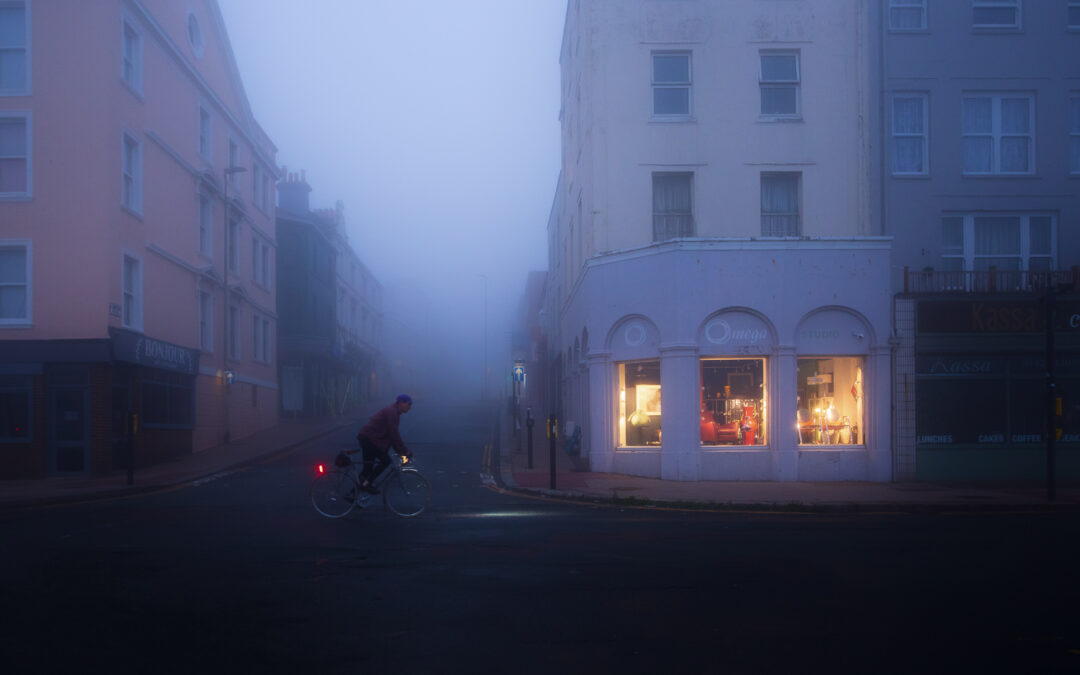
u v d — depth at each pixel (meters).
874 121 19.73
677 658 5.64
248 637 6.06
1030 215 19.70
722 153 20.02
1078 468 19.17
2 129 20.45
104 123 20.34
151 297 22.94
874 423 18.62
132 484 17.55
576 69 23.58
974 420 19.00
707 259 18.50
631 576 8.13
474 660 5.58
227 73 29.72
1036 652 5.84
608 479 18.50
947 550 9.76
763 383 18.70
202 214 27.70
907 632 6.30
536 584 7.77
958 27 19.86
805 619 6.64
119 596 7.27
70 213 20.20
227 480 19.58
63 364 20.09
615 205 20.06
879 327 18.61
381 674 5.29
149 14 22.56
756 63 20.14
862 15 19.94
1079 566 8.83
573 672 5.35
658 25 20.19
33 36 20.38
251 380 32.28
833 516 13.50
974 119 19.83
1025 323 19.03
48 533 10.92
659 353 18.83
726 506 14.31
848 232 19.81
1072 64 19.77
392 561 8.85
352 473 12.57
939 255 19.52
